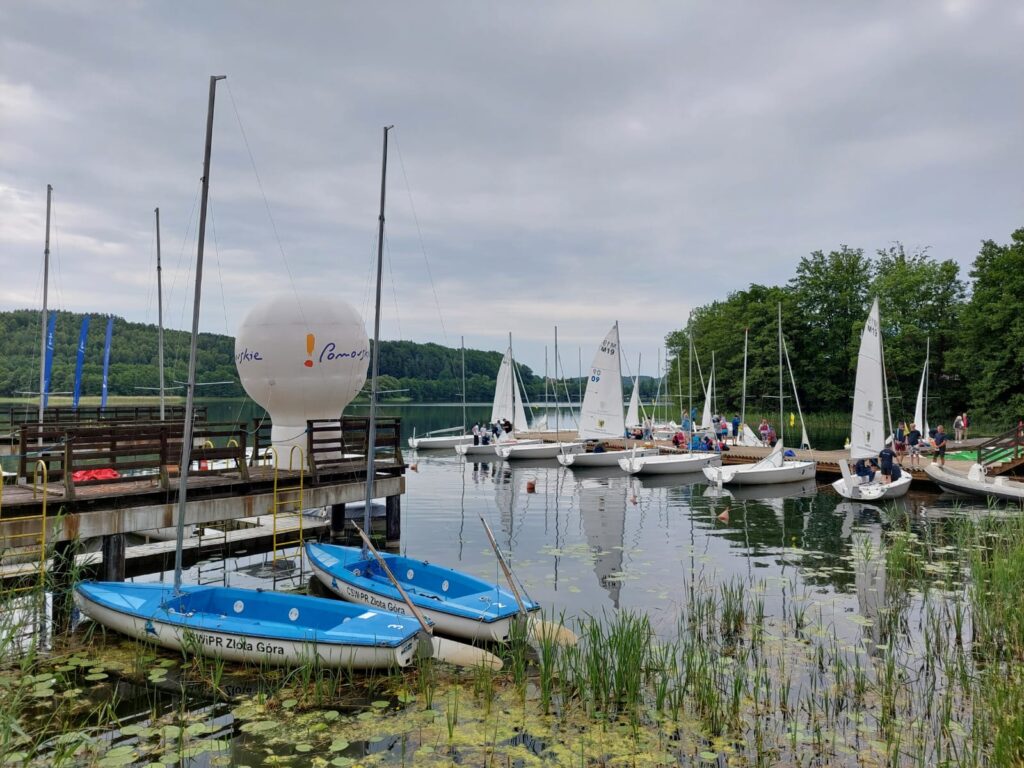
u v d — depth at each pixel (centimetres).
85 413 2338
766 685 879
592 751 745
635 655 903
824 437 5997
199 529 1647
